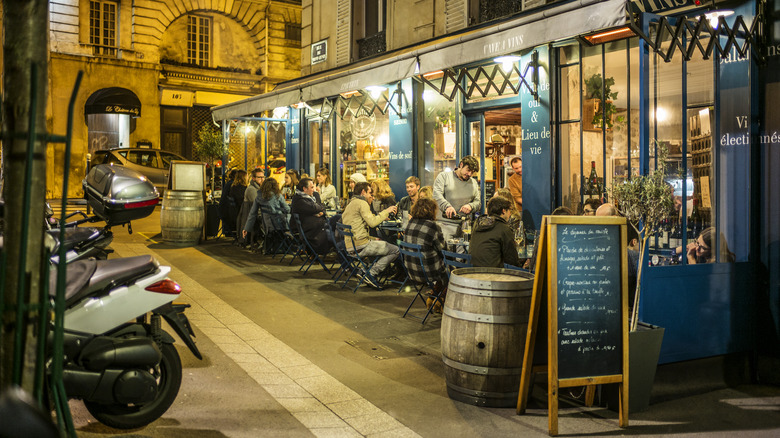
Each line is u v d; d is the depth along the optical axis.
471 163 8.58
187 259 10.42
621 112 7.60
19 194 2.29
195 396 4.59
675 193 5.96
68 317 3.69
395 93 11.59
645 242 4.84
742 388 5.28
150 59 27.12
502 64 9.39
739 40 5.51
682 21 5.08
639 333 4.48
